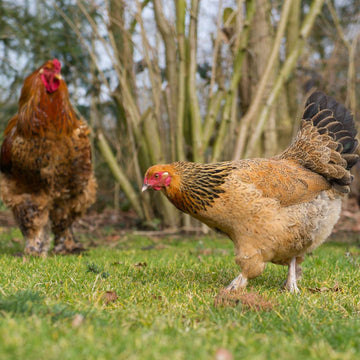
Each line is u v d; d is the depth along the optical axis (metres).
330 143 4.64
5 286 4.13
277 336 2.96
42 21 12.35
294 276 4.72
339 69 13.39
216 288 4.59
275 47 9.95
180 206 4.56
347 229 10.99
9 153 6.36
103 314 3.32
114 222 12.12
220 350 2.51
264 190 4.33
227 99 10.23
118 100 11.18
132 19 11.59
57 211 7.04
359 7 13.52
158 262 6.30
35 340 2.50
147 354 2.44
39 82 6.09
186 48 10.55
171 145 10.88
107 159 11.23
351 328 3.12
